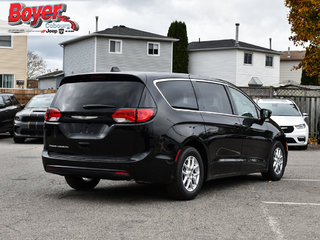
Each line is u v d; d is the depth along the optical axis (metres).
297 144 15.43
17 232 4.82
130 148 6.07
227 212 5.88
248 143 7.96
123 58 42.88
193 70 50.91
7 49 36.06
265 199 6.79
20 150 14.12
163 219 5.45
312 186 8.07
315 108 19.56
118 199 6.69
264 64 50.22
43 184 7.98
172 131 6.31
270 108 16.41
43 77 54.59
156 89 6.35
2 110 18.03
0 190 7.36
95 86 6.47
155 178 6.17
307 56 18.12
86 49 43.75
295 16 17.98
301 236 4.79
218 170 7.24
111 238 4.62
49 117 6.73
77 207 6.09
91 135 6.28
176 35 49.69
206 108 7.10
